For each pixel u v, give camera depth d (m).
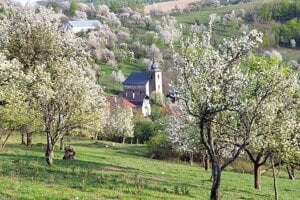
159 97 190.50
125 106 134.62
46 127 42.88
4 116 51.12
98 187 33.09
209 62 31.39
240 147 32.50
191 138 47.06
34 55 54.97
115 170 46.06
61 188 30.83
